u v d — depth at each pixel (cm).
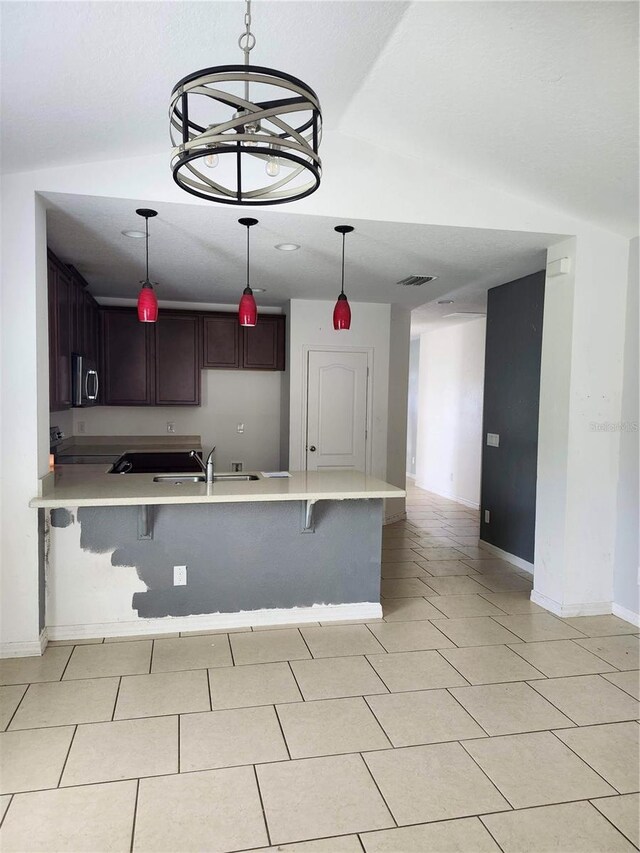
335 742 230
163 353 570
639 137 249
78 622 323
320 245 369
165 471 535
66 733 232
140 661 296
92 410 583
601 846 179
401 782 207
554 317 374
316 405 575
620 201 313
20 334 287
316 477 368
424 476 901
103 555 323
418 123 277
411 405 976
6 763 213
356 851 176
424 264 421
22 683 271
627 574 365
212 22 186
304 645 319
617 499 373
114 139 260
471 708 258
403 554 513
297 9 185
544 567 386
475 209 329
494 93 237
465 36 203
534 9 182
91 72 203
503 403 504
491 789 205
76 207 299
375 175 313
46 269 304
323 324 571
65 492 304
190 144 137
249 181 298
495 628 349
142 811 191
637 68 204
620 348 367
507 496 499
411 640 329
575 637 338
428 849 177
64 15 172
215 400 609
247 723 242
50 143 253
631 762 222
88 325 496
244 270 441
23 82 203
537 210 341
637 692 275
